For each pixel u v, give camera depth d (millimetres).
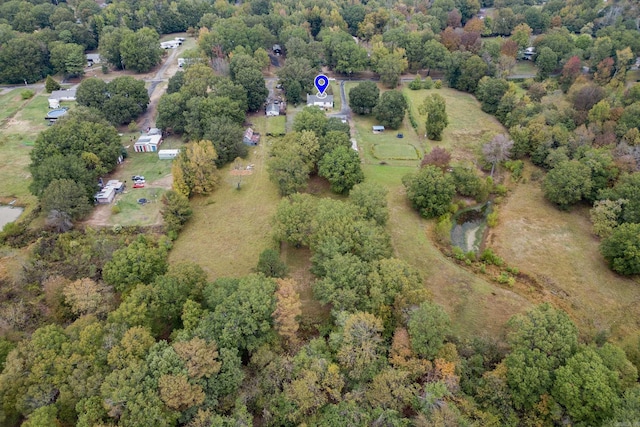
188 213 88750
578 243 85250
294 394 49688
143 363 49375
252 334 57094
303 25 190625
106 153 100375
